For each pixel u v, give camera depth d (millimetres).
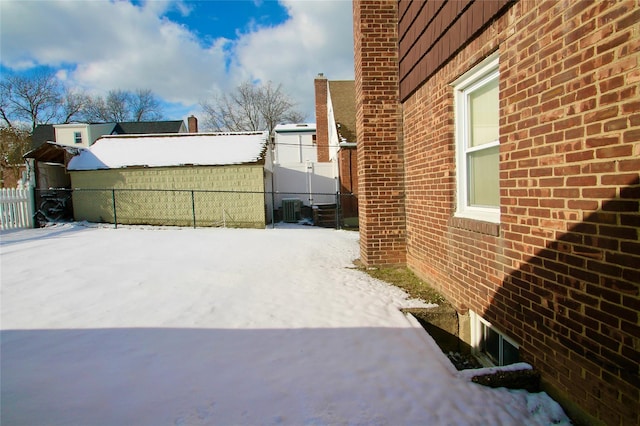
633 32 1708
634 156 1727
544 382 2434
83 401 2152
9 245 7191
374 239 5594
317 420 2039
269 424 1989
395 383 2438
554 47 2234
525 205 2578
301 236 9789
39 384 2334
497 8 2781
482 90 3531
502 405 2264
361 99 5512
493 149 3391
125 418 2002
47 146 12195
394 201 5570
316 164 17578
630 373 1780
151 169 12555
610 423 1899
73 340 3016
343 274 5262
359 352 2869
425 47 4375
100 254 6383
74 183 12859
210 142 14148
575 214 2105
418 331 3277
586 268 2035
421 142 4738
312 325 3396
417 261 5098
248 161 12672
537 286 2477
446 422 2074
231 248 7359
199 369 2561
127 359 2691
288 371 2561
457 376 2525
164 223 12500
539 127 2396
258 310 3775
